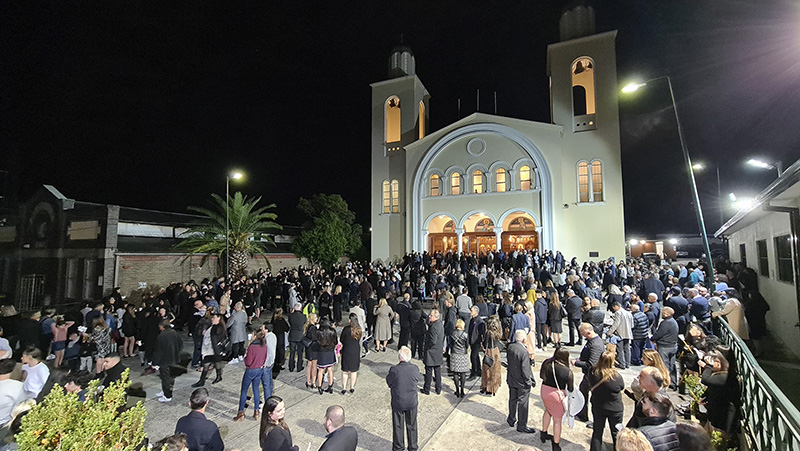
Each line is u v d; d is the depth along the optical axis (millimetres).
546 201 27203
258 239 26078
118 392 3541
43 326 10633
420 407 7805
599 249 26578
